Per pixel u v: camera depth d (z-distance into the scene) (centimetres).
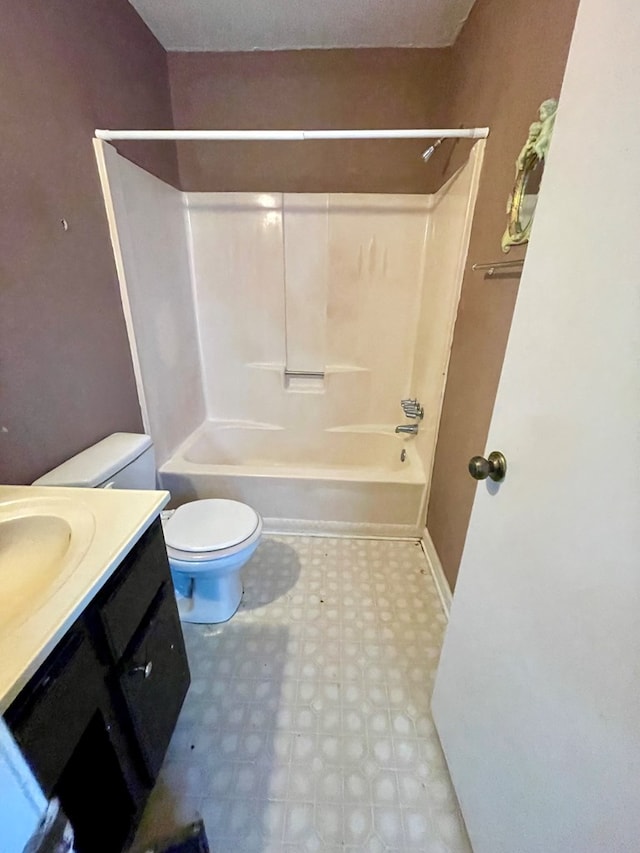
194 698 130
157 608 95
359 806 104
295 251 231
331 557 195
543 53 100
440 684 112
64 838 62
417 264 230
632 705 44
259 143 212
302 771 111
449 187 183
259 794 106
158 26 177
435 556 185
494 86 133
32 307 115
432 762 114
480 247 143
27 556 84
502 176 125
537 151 98
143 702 88
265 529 211
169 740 102
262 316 246
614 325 48
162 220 198
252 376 259
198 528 147
